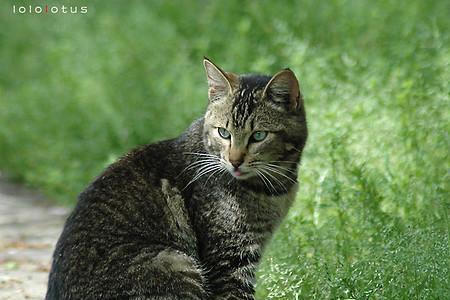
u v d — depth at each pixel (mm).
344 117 13180
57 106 19797
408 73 14430
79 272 8906
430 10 17297
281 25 17266
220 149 9711
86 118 18953
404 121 12430
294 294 9891
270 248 10898
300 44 16031
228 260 9555
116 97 19000
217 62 18281
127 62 19906
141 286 8992
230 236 9570
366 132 12641
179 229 9461
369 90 14000
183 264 9180
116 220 9219
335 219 11180
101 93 19250
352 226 11070
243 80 9945
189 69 18578
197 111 16719
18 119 20219
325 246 10766
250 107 9664
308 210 11570
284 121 9781
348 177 11758
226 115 9680
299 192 11797
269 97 9734
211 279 9531
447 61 13086
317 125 13031
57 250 9172
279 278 10180
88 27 23156
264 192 9742
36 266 13242
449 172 11586
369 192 11438
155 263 9086
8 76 23938
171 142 9953
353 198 11430
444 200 11047
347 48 16500
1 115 20531
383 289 9383
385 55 16219
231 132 9641
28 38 25578
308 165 12320
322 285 9906
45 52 23844
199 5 22031
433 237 10016
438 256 9523
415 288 9242
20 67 24000
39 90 20812
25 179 19000
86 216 9195
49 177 17625
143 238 9234
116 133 17984
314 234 11031
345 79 15000
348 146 12477
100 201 9305
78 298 8844
